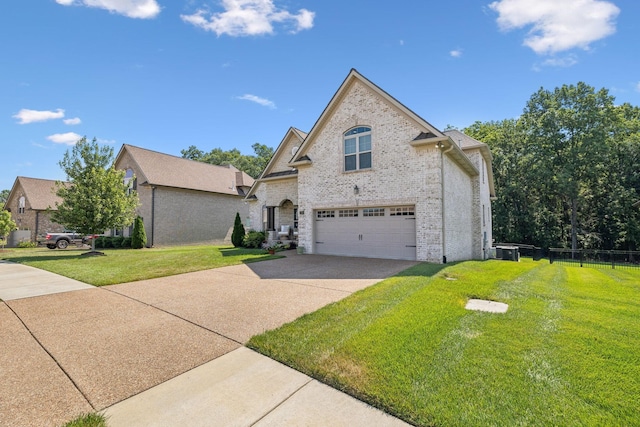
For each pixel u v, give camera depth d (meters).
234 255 13.98
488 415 2.54
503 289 6.99
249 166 58.06
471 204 17.12
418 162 11.59
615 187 29.09
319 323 4.74
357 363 3.45
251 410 2.71
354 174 13.10
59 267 11.13
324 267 10.29
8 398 2.88
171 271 9.94
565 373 3.19
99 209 15.20
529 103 33.09
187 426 2.51
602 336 4.16
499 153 32.97
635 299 6.30
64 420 2.56
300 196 14.87
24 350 3.95
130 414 2.65
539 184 30.52
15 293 7.07
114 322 5.01
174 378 3.26
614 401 2.72
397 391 2.90
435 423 2.47
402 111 11.88
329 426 2.49
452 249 12.76
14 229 25.00
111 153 16.45
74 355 3.80
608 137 28.69
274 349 3.85
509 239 32.19
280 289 7.20
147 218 22.75
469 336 4.15
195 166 28.12
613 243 29.66
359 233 13.12
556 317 4.97
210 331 4.56
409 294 6.39
